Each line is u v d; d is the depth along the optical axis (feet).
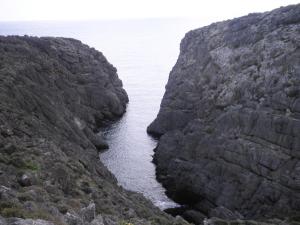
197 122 239.30
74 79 359.87
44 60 327.26
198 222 188.14
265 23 229.86
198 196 208.13
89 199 107.24
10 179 91.61
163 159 240.73
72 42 418.10
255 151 184.24
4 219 61.93
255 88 203.10
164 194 215.92
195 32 306.55
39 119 214.90
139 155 266.98
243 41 237.86
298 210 159.43
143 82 547.49
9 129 141.08
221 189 194.70
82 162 160.45
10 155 112.47
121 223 94.32
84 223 77.15
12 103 200.75
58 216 73.67
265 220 153.79
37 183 95.55
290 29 206.59
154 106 412.16
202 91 264.11
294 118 173.27
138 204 142.61
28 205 72.38
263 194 173.68
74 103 319.47
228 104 220.84
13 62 276.21
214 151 208.13
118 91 419.74
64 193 102.68
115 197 127.24
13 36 363.97
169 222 125.70
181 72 303.07
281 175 169.99
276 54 202.18
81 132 259.39
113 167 245.86
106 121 357.82
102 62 436.35
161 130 302.45
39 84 272.72
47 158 121.70
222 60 248.32
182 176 217.97
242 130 197.57
